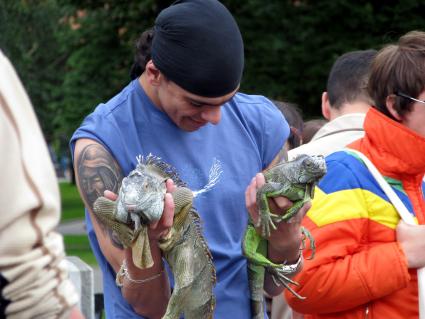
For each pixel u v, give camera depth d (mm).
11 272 2168
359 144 4133
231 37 3086
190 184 3344
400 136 3928
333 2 18547
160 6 21438
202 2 3121
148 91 3359
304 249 3684
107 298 3406
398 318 3900
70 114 22531
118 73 22391
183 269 2939
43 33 30375
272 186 3105
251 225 3311
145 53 3389
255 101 3658
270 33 19172
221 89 3070
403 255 3824
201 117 3191
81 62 22656
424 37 4051
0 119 2188
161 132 3338
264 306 3570
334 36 18703
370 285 3805
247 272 3453
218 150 3434
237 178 3447
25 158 2211
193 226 2988
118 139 3301
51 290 2234
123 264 3105
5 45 30000
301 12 19094
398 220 3930
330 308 3904
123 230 2744
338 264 3836
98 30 22422
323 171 3078
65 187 46219
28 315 2207
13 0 30203
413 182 4047
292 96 18625
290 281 3324
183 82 3072
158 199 2668
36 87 30047
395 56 4008
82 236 28703
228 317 3393
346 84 5086
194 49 3043
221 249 3367
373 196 3916
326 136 4879
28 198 2188
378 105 4082
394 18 18312
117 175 3250
